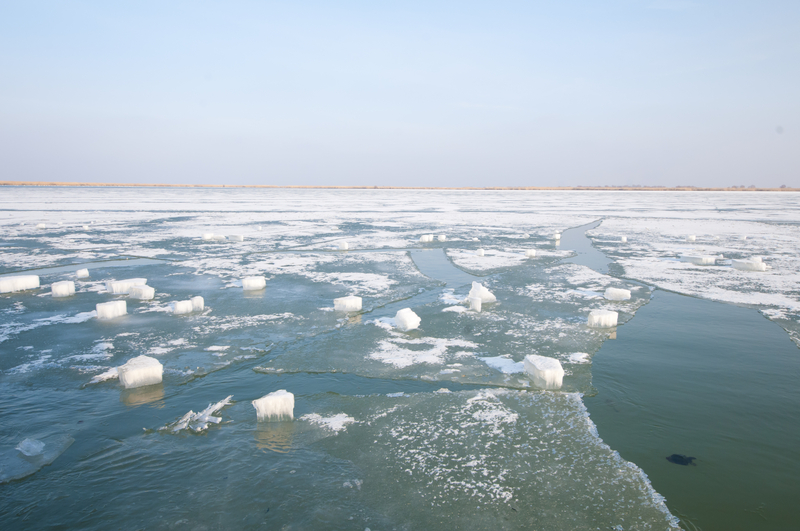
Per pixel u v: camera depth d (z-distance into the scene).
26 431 4.90
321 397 5.73
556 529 3.51
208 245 18.92
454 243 19.98
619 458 4.44
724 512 3.71
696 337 7.94
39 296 10.61
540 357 6.38
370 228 26.41
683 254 16.36
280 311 9.39
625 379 6.24
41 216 32.78
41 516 3.64
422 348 7.34
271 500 3.82
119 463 4.34
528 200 66.88
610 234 23.17
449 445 4.67
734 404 5.55
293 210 42.06
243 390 5.92
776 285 11.76
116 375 6.31
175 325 8.45
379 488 3.99
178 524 3.54
